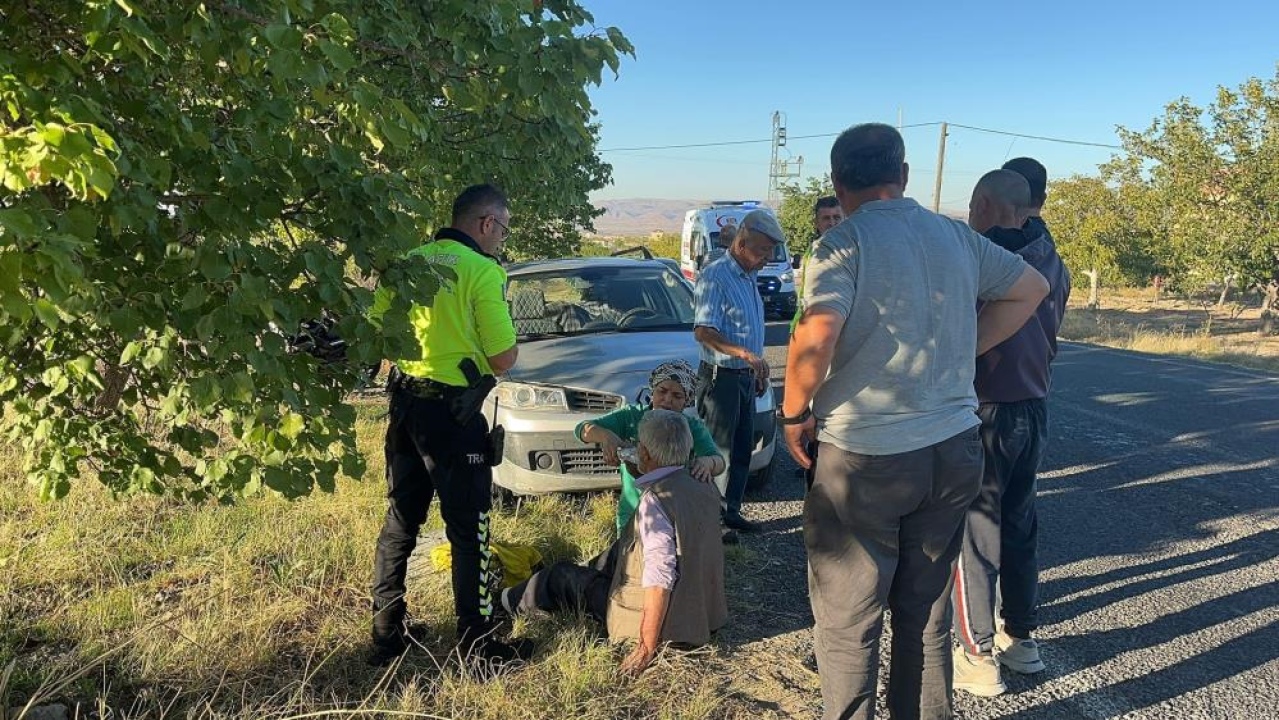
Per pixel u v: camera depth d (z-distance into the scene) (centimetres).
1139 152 2534
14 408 313
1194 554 447
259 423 245
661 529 320
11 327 232
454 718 271
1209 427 775
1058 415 836
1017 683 318
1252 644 344
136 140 206
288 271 216
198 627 325
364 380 264
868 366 226
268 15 207
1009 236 316
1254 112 2236
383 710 266
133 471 316
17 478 510
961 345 232
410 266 232
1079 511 524
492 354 304
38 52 194
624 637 330
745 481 480
